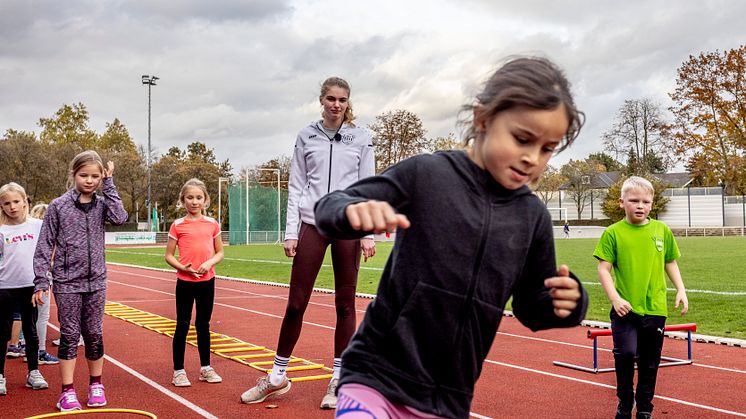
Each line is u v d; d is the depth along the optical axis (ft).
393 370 6.87
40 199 199.00
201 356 21.89
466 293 6.89
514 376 22.81
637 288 16.17
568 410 18.39
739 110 150.00
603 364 24.82
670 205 213.05
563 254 96.68
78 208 18.66
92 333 18.81
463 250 6.85
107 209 19.19
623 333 16.22
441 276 6.84
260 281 64.18
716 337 30.09
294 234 17.67
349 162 17.74
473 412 18.26
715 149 152.66
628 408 16.21
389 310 6.99
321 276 69.10
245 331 34.32
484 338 7.24
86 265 18.58
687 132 154.61
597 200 231.71
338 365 18.07
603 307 40.81
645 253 16.21
